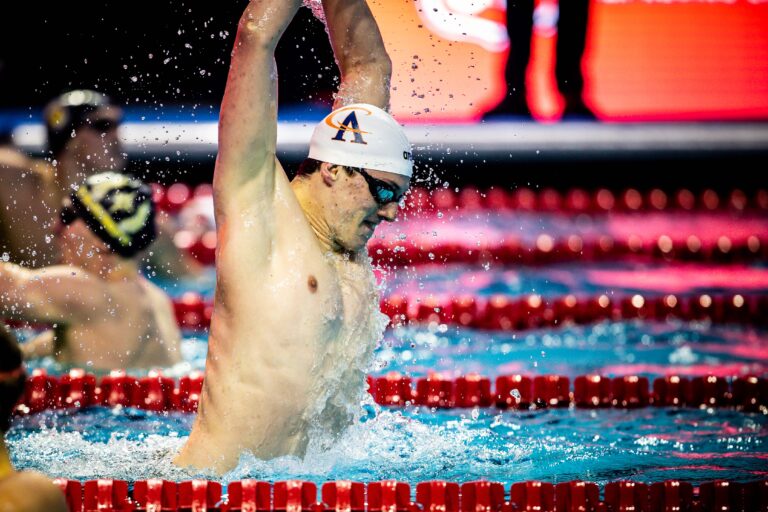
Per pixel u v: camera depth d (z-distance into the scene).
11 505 6.43
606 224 29.78
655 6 35.59
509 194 32.66
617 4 35.44
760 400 15.05
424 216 30.09
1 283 14.57
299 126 31.09
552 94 34.75
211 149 31.81
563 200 32.12
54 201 19.62
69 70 28.75
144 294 15.88
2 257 19.28
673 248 26.70
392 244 26.23
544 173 33.38
